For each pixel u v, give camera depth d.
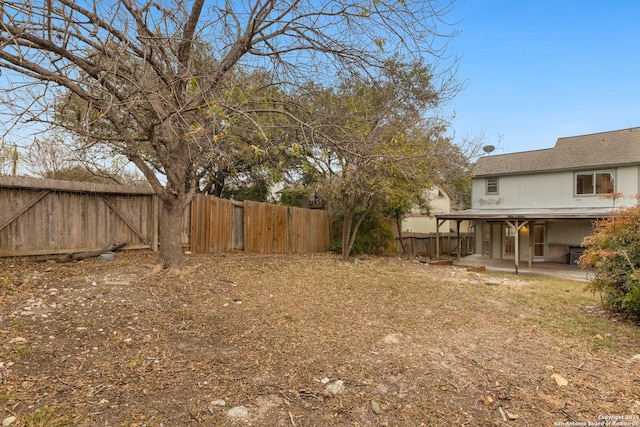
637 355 3.65
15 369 2.70
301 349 3.42
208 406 2.40
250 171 13.04
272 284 6.10
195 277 5.80
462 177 13.86
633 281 4.98
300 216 11.92
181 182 5.78
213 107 3.92
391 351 3.49
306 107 5.52
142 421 2.19
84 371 2.78
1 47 3.38
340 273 7.81
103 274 5.50
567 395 2.79
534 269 13.20
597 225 6.44
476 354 3.53
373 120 7.09
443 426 2.33
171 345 3.38
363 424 2.32
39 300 4.18
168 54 5.03
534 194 15.86
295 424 2.27
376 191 9.73
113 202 7.46
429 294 6.17
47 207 6.49
